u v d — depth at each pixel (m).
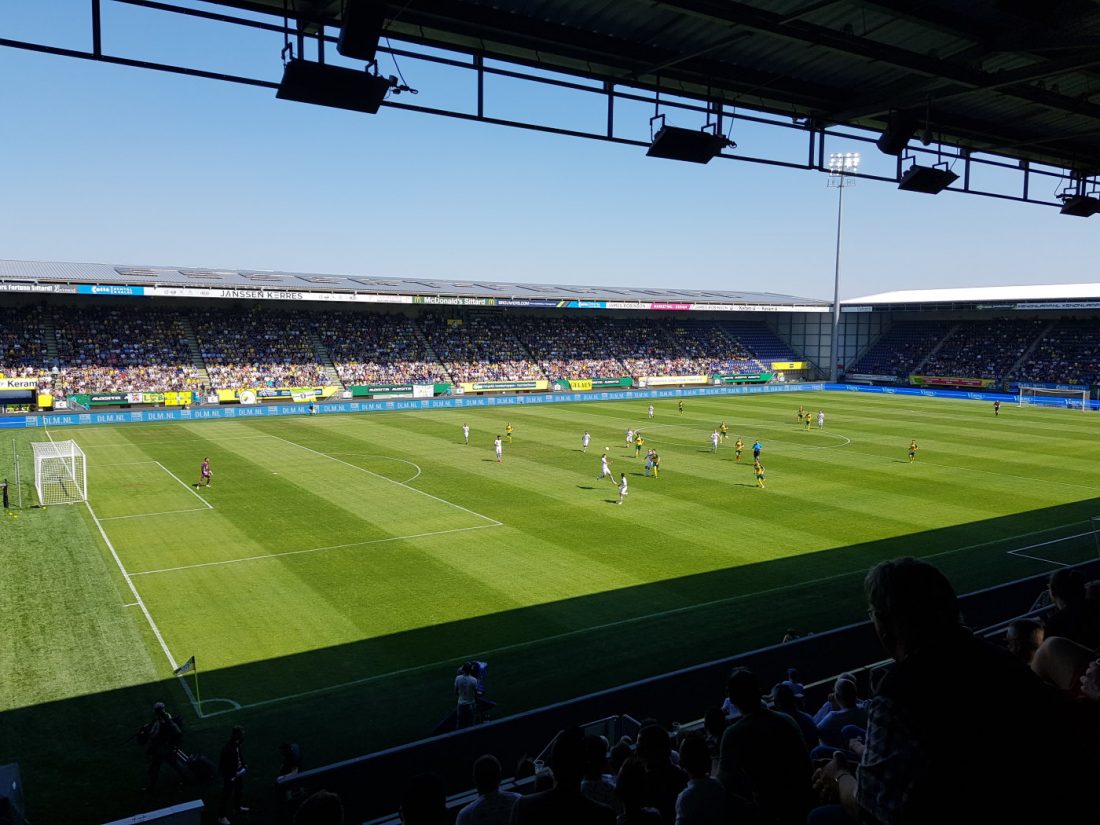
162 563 24.88
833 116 17.84
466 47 13.73
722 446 49.91
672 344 101.31
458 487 36.62
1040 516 31.95
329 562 25.14
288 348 77.50
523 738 11.13
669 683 12.43
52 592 22.23
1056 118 19.09
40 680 16.91
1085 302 83.12
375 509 32.16
